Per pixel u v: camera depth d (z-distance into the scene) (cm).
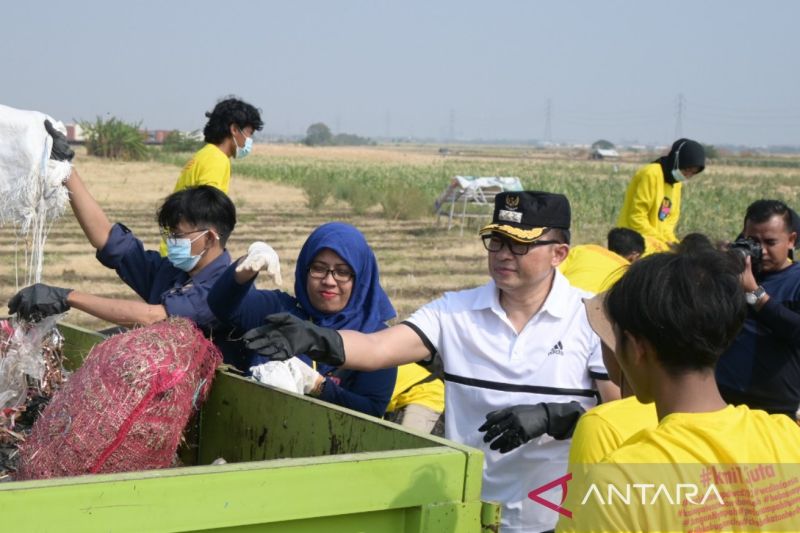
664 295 197
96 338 422
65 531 207
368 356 345
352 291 411
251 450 336
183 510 220
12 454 334
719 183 5597
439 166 7256
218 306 382
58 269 1432
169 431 301
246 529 231
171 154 6500
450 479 256
